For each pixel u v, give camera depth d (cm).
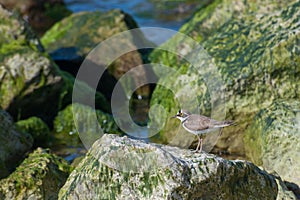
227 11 2016
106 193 1152
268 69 1628
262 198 1222
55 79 1856
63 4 3044
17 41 1950
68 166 1444
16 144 1574
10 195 1310
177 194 1121
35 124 1784
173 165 1131
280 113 1496
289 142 1436
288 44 1623
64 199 1185
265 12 1942
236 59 1702
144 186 1134
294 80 1620
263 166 1473
